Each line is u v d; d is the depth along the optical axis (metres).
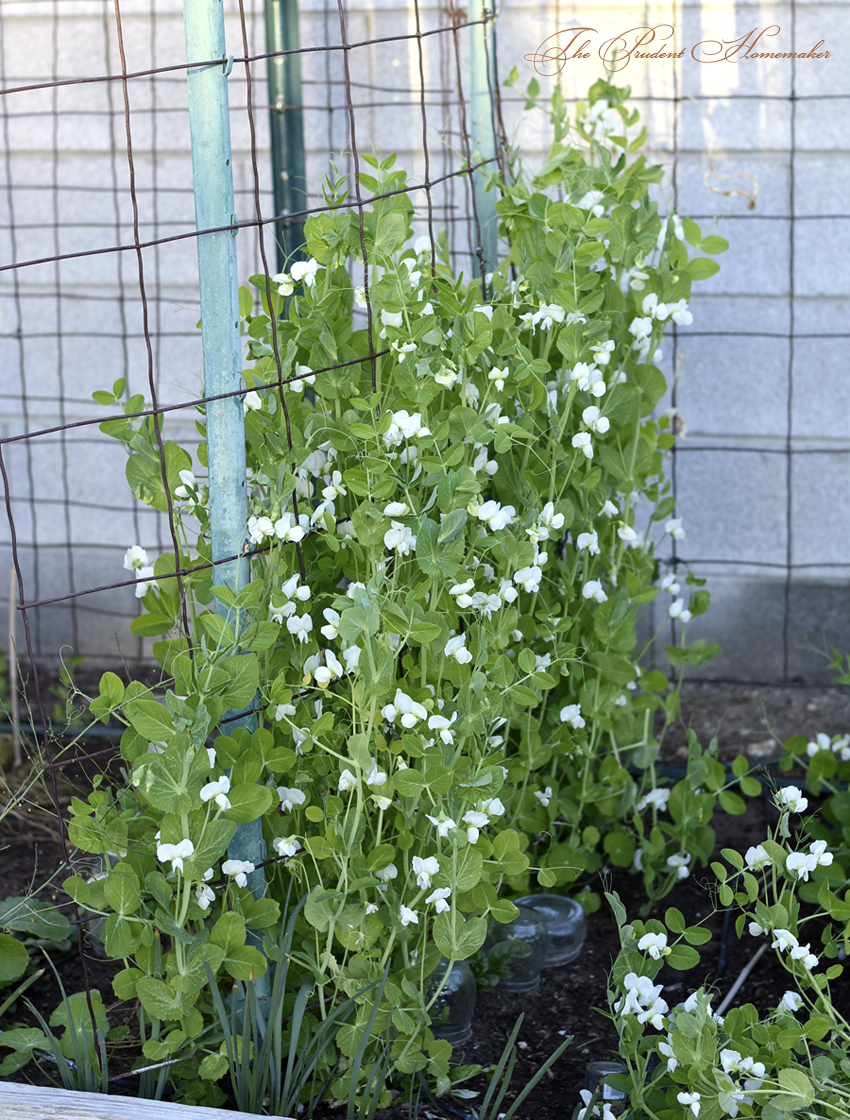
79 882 1.58
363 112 3.15
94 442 3.50
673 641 3.33
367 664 1.54
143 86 3.29
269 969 1.70
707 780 2.19
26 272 3.45
